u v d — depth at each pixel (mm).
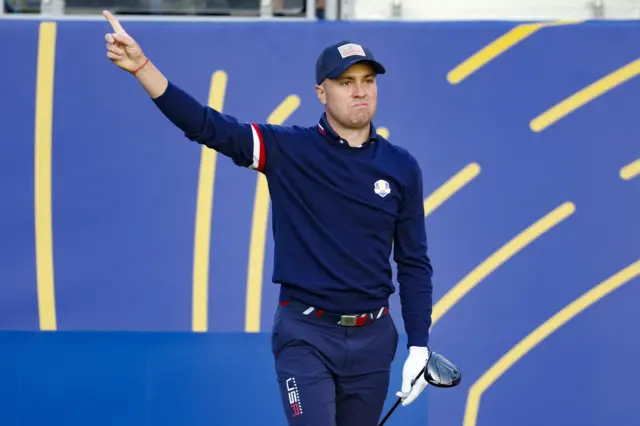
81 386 17062
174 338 17141
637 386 16766
